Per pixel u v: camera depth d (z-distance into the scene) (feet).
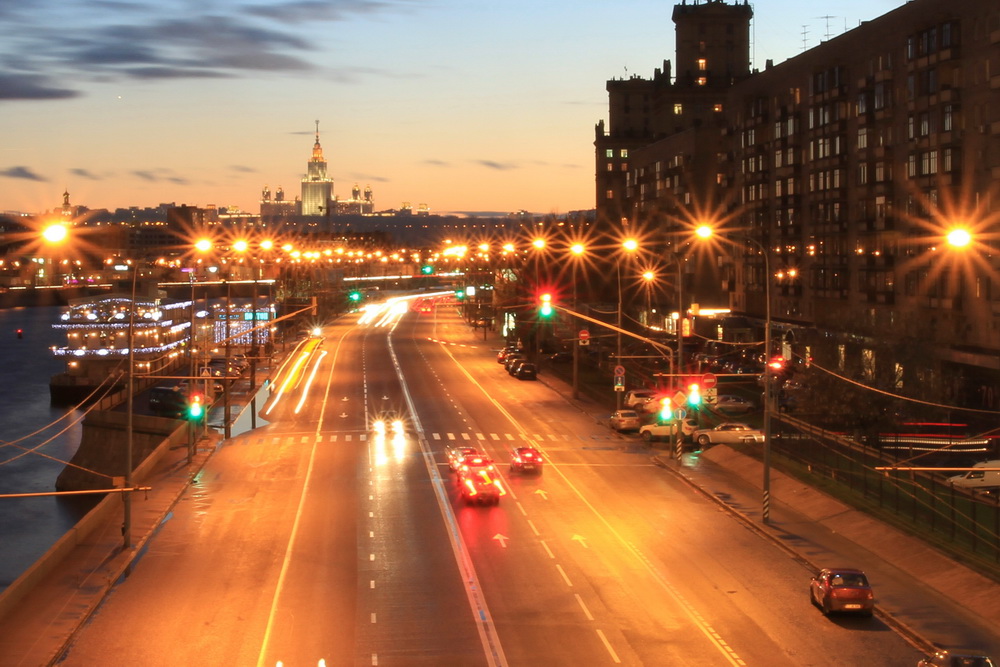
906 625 125.59
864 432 239.30
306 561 155.63
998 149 282.77
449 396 346.13
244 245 346.74
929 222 314.55
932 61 310.04
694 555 159.02
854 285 366.43
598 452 248.52
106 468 295.48
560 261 495.82
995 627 124.98
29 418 405.80
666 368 387.55
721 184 493.36
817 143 387.55
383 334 600.39
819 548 161.58
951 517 169.27
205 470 226.99
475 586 142.72
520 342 489.26
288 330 589.73
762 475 213.25
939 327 297.53
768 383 181.57
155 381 479.00
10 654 118.11
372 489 205.77
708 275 497.46
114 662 116.26
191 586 144.05
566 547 162.81
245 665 114.62
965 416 272.10
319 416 306.35
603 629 125.39
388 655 116.98
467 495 193.16
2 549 236.63
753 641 121.29
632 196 629.51
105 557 157.17
